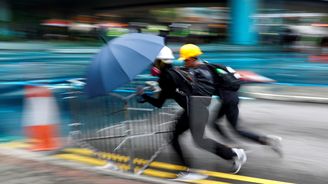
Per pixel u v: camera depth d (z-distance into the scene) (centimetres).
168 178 500
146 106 541
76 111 564
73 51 978
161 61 459
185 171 504
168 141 512
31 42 904
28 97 621
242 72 1070
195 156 574
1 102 815
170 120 520
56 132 617
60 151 600
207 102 472
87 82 463
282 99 1029
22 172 491
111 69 442
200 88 473
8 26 862
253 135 520
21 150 603
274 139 518
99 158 543
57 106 629
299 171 522
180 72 466
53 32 943
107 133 542
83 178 471
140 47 447
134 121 535
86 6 1009
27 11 886
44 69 923
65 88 635
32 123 611
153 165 541
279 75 1103
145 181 463
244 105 978
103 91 445
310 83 1112
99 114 552
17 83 870
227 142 601
